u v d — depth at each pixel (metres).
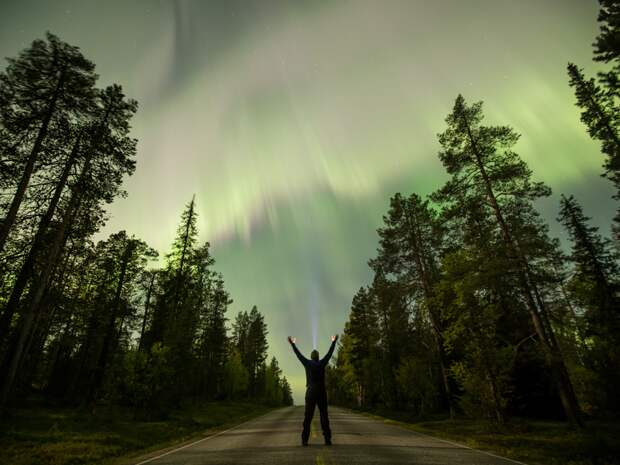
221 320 42.53
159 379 19.28
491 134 17.56
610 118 16.41
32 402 23.42
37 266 16.77
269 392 77.56
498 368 15.92
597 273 22.53
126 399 21.30
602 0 13.71
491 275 15.67
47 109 15.52
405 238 25.45
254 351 66.88
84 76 16.06
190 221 29.72
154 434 13.35
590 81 17.55
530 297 15.50
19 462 7.68
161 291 31.34
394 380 31.84
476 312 16.34
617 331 19.75
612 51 13.87
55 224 16.44
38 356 26.52
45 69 15.49
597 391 20.02
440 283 18.56
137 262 29.84
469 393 16.09
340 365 56.12
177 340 21.33
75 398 28.02
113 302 27.31
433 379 24.19
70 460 8.12
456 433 13.18
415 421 19.64
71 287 23.39
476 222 17.55
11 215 13.87
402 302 26.33
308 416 7.73
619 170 16.58
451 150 18.80
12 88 14.93
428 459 6.29
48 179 15.79
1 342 13.35
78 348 32.50
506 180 17.08
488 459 6.70
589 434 11.12
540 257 15.97
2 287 17.92
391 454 6.72
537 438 11.20
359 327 44.38
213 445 9.34
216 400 43.75
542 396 22.56
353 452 6.81
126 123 17.39
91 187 16.77
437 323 22.92
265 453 7.00
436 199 18.80
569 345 20.09
